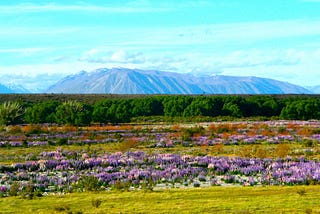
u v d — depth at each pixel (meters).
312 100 115.38
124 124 97.75
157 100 133.62
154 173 37.78
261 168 40.22
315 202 27.06
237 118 117.94
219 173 39.19
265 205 26.39
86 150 55.12
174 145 60.00
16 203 28.19
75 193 31.41
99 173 39.12
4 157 50.50
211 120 111.25
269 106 127.19
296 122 99.44
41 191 32.47
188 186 33.94
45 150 56.59
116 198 29.08
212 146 59.12
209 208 25.78
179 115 125.69
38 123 96.50
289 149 53.28
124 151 53.75
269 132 70.94
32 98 187.00
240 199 28.22
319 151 51.19
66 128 79.19
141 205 26.81
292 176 35.66
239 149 55.12
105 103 129.25
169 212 25.03
